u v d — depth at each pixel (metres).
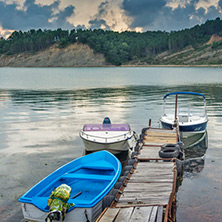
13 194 11.36
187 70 170.38
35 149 17.28
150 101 39.47
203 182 12.38
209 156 16.05
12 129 22.48
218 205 10.38
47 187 10.41
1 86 68.56
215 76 106.19
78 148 17.52
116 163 12.58
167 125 21.73
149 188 9.93
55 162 15.04
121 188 9.96
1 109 32.78
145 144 16.12
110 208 8.21
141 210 8.00
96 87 64.62
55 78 105.94
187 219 9.48
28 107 34.09
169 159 13.26
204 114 23.42
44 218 8.51
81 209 8.41
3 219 9.60
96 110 31.47
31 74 144.12
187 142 19.38
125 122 25.00
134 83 76.06
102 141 16.23
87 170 13.03
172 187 9.94
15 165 14.59
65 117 27.30
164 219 7.57
